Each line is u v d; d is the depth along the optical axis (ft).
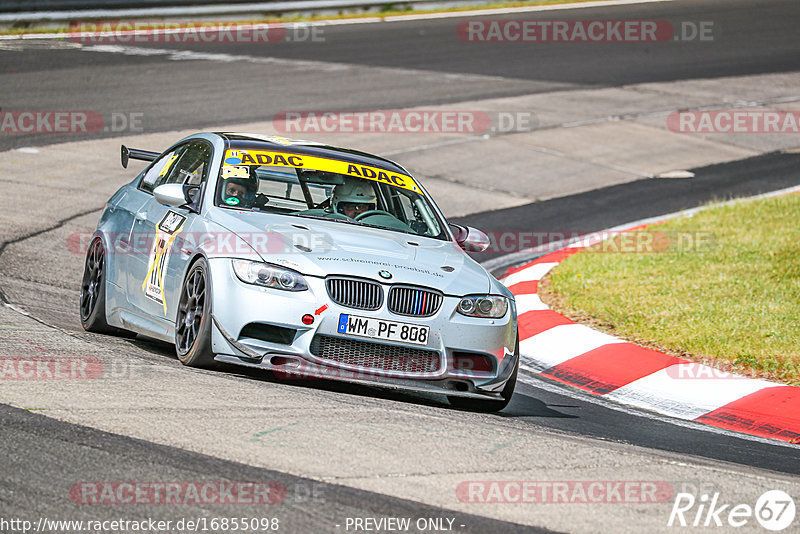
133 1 313.32
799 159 216.33
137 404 60.03
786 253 133.08
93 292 90.02
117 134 188.55
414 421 63.82
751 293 115.65
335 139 198.29
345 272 71.72
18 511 43.83
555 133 222.28
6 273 107.76
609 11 390.83
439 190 175.22
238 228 75.66
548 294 121.49
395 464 53.83
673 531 48.16
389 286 72.33
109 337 87.20
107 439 53.42
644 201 179.11
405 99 240.32
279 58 281.33
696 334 100.73
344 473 51.62
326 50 298.35
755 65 311.68
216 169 83.41
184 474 49.49
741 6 414.00
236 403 62.75
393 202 86.63
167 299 78.07
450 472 53.57
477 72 278.87
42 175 159.33
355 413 63.98
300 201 82.74
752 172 204.13
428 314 73.10
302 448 54.90
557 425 74.13
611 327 107.24
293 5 348.59
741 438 76.28
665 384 89.25
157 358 77.05
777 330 101.40
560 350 100.63
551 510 49.37
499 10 385.70
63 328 86.99
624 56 315.37
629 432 74.64
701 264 130.41
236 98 226.58
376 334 71.31
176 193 79.92
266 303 70.23
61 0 300.61
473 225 157.89
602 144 217.77
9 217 134.10
